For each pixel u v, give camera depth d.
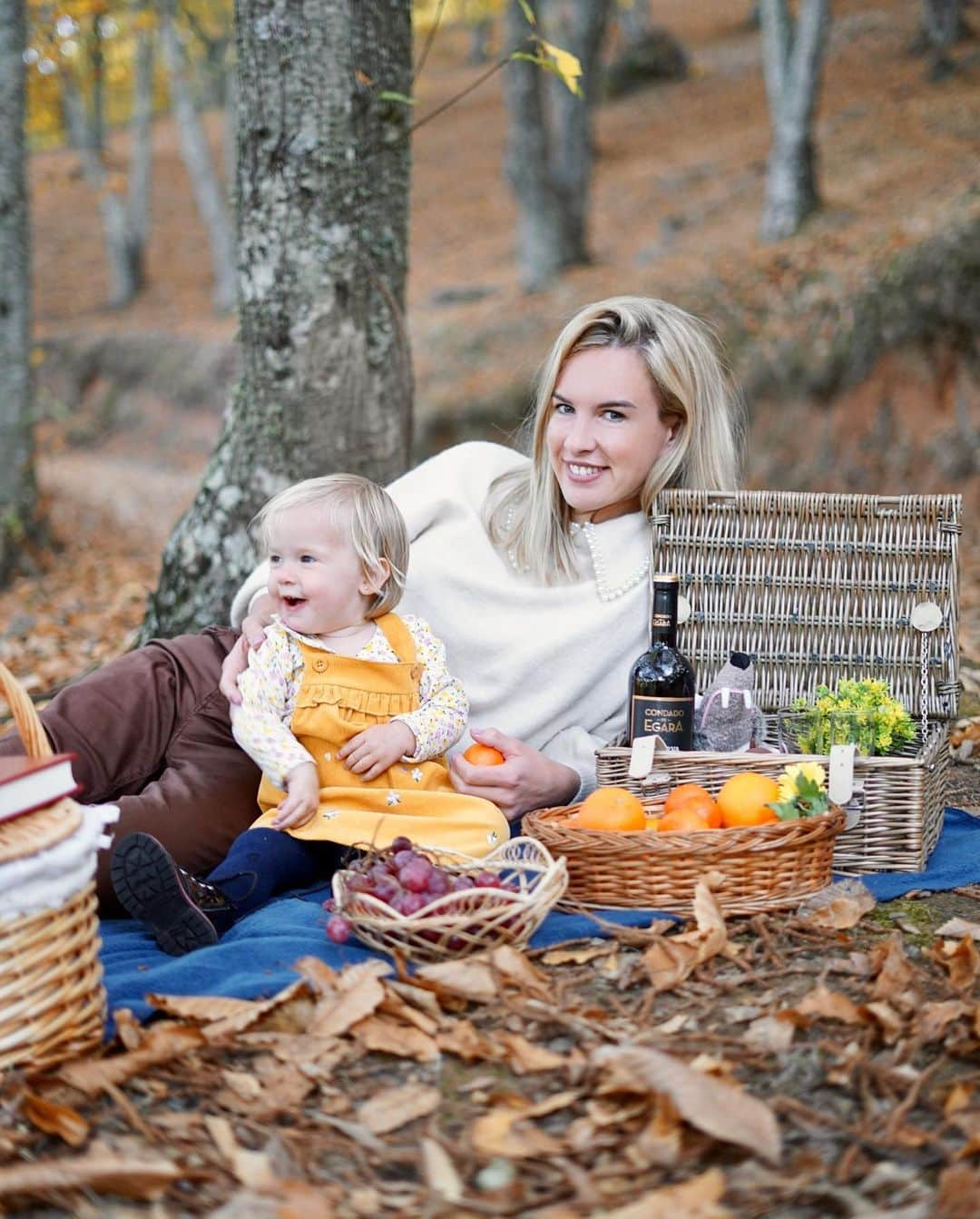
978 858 3.24
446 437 13.99
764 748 3.34
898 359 11.52
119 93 29.36
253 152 4.71
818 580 3.56
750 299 12.98
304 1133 2.07
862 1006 2.35
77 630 7.80
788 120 14.26
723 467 3.70
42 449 18.83
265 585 3.62
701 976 2.57
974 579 8.38
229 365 18.27
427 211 21.53
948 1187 1.85
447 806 3.21
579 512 3.71
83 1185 1.90
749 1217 1.84
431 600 3.61
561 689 3.56
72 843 2.27
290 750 3.17
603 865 2.85
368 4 4.64
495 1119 2.07
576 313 3.66
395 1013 2.42
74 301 22.73
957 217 12.03
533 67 15.63
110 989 2.53
